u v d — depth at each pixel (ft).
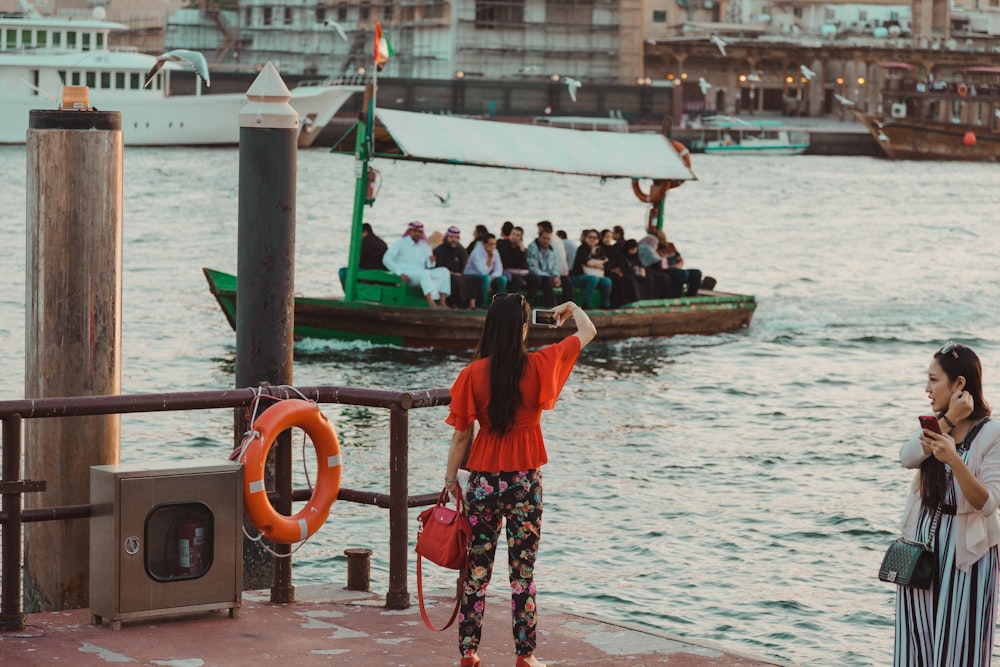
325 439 28.02
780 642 36.99
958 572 21.77
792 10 501.56
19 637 25.30
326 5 454.40
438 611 28.63
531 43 439.63
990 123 435.94
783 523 48.78
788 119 487.61
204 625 26.58
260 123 31.96
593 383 77.82
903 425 67.82
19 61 310.45
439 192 250.37
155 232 166.71
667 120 96.07
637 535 47.03
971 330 101.96
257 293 32.30
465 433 23.44
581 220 198.08
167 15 476.54
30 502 30.73
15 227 166.61
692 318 93.56
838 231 189.16
